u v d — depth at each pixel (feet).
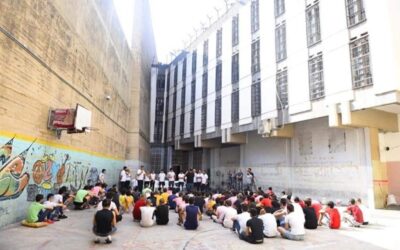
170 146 125.18
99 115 53.93
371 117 49.73
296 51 58.95
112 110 64.23
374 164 49.16
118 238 26.13
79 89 42.86
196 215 31.48
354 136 52.01
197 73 104.99
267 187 73.36
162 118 130.41
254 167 79.46
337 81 49.44
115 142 68.23
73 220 33.12
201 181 78.13
